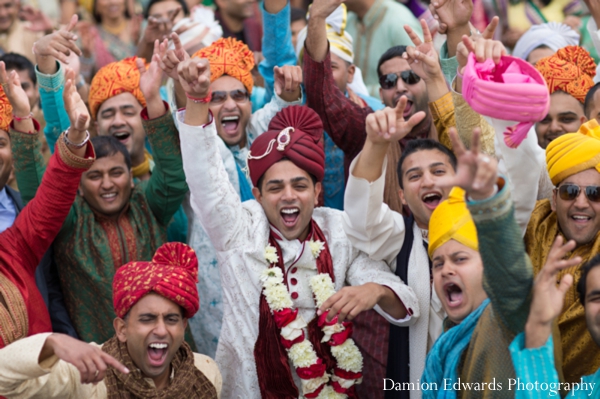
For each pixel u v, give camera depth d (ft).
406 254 11.97
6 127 12.92
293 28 19.85
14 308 11.48
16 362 9.18
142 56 18.69
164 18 18.85
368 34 20.01
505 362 9.20
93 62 20.43
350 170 11.37
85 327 13.10
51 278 13.39
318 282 11.52
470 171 7.85
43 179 11.84
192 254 10.97
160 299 10.47
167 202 13.48
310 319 11.67
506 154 11.37
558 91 14.92
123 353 10.51
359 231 11.71
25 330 11.55
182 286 10.55
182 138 11.44
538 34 18.84
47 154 17.67
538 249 11.76
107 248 13.19
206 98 11.32
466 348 9.93
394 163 13.88
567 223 11.49
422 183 11.72
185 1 20.89
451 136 7.95
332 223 12.21
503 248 8.39
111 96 15.43
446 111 12.14
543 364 8.73
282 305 11.37
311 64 13.93
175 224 14.55
